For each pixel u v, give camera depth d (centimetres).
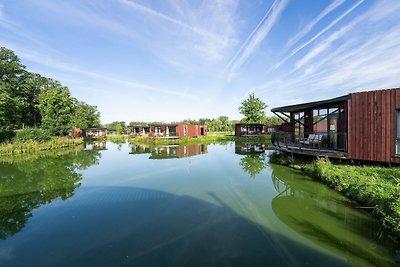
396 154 908
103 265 434
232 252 462
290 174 1085
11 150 2258
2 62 3562
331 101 1133
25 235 564
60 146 3002
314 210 655
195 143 3322
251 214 650
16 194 911
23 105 3316
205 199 794
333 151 1110
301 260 426
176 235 542
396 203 523
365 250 449
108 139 4978
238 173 1191
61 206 765
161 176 1172
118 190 934
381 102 943
